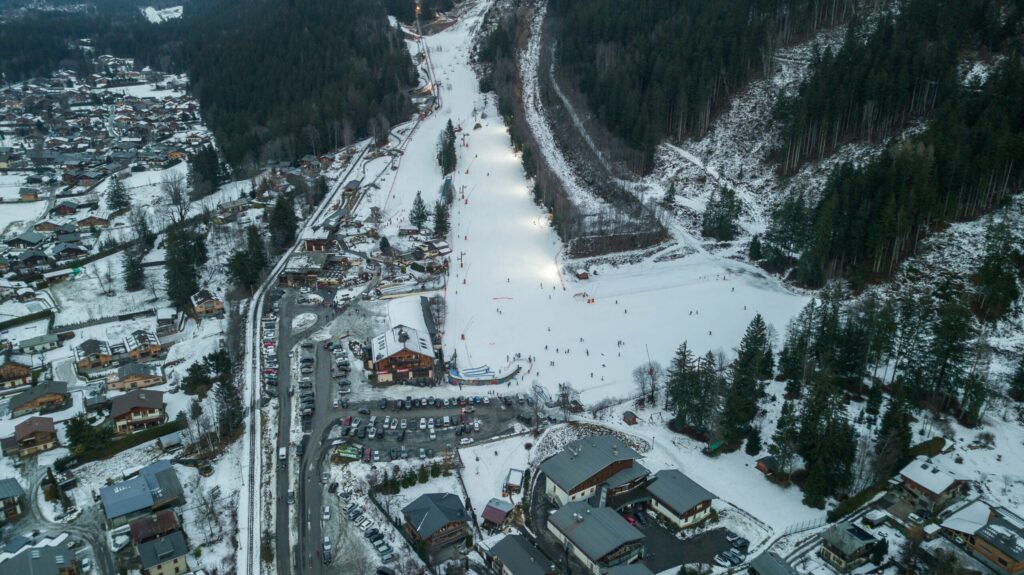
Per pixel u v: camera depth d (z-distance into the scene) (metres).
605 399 113.12
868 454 90.69
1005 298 113.62
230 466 98.81
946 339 96.88
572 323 137.00
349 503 90.38
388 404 112.12
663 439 102.00
